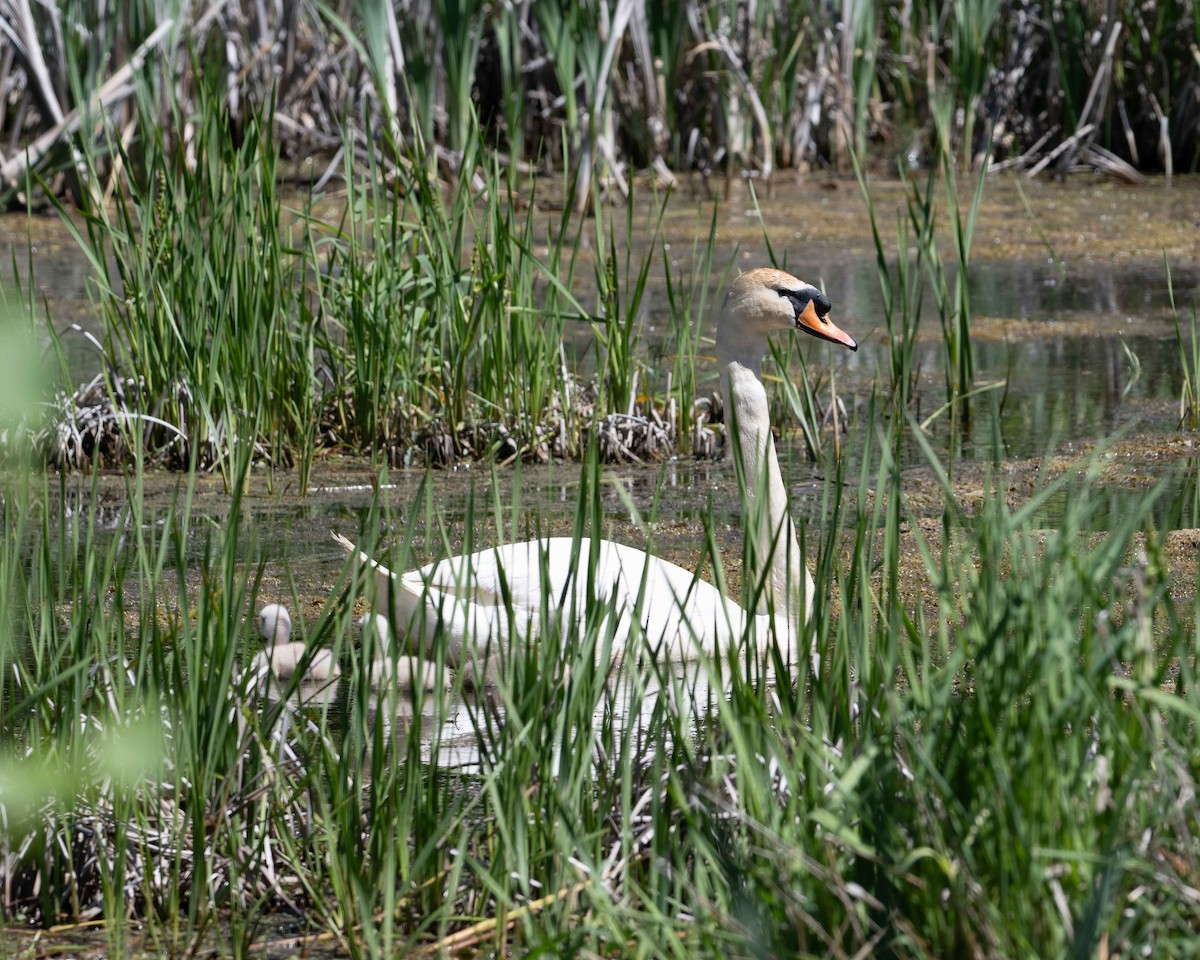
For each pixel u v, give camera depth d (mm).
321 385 14820
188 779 6590
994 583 5828
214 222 13672
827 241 24656
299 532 12086
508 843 5867
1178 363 17266
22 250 24656
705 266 14039
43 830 6480
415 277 14617
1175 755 5383
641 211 26828
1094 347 18219
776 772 6223
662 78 29156
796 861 5234
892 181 29469
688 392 14617
